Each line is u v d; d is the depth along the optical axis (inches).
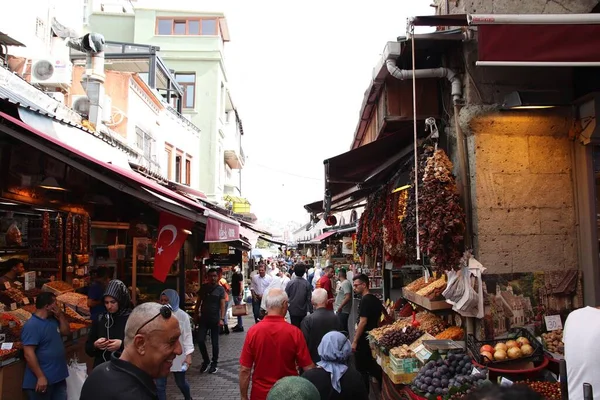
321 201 445.1
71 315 263.6
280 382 105.1
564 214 213.2
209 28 978.7
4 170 247.3
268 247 2176.4
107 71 542.3
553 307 207.0
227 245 569.6
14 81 293.1
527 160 213.2
